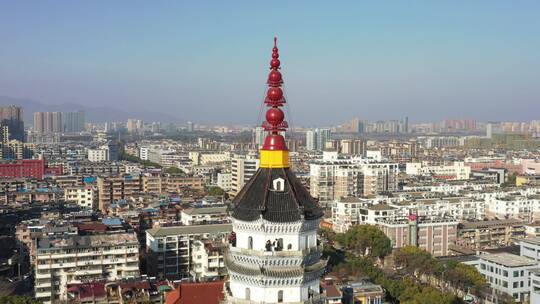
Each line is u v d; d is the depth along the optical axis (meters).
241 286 91.50
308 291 91.62
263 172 95.69
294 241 90.25
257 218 88.81
